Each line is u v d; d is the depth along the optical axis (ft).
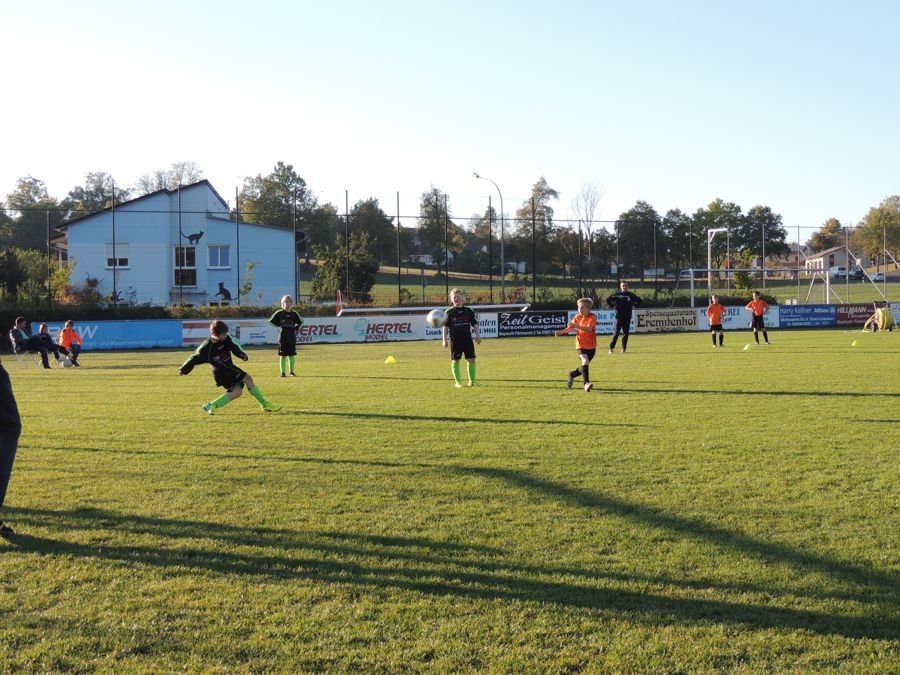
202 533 18.89
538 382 52.49
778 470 24.86
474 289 175.11
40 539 18.47
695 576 15.94
